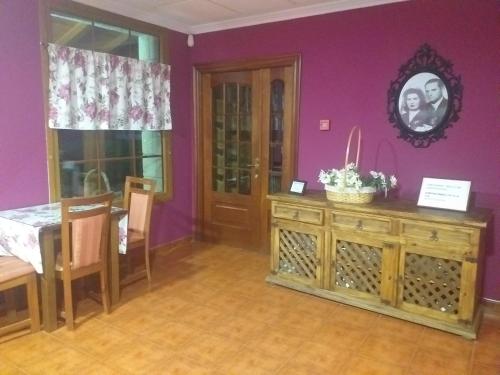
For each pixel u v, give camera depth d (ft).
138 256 13.60
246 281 11.81
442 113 10.19
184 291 11.07
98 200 8.90
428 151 10.52
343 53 11.55
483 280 10.05
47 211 9.81
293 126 12.76
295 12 12.07
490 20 9.41
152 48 13.46
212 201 15.31
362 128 11.48
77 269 8.91
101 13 11.46
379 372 7.51
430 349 8.27
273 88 13.26
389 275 9.50
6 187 9.89
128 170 13.19
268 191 13.91
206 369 7.55
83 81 10.94
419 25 10.30
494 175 9.74
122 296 10.68
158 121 13.44
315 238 10.62
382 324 9.30
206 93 14.73
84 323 9.22
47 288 8.65
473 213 9.01
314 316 9.68
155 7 12.01
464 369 7.61
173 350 8.18
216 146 14.94
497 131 9.59
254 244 14.56
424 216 8.82
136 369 7.52
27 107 10.03
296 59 12.36
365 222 9.70
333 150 12.08
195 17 13.00
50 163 10.61
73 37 11.05
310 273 10.89
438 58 10.11
